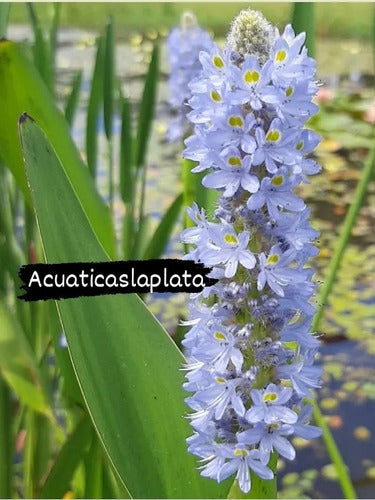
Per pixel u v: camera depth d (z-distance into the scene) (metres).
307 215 0.15
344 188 0.68
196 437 0.16
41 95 0.20
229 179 0.14
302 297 0.15
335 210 0.64
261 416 0.15
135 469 0.17
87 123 0.27
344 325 0.49
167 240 0.27
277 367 0.15
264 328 0.15
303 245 0.15
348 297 0.52
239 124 0.14
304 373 0.16
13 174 0.21
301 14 0.20
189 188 0.26
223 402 0.15
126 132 0.27
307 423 0.16
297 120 0.14
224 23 1.04
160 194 0.63
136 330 0.17
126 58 0.99
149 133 0.28
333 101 0.79
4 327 0.22
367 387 0.43
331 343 0.47
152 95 0.28
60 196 0.16
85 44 1.05
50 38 0.28
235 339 0.15
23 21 1.07
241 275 0.15
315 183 0.69
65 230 0.16
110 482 0.24
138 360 0.17
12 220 0.27
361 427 0.41
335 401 0.42
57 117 0.21
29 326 0.27
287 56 0.14
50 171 0.16
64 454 0.22
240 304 0.15
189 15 0.34
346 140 0.72
